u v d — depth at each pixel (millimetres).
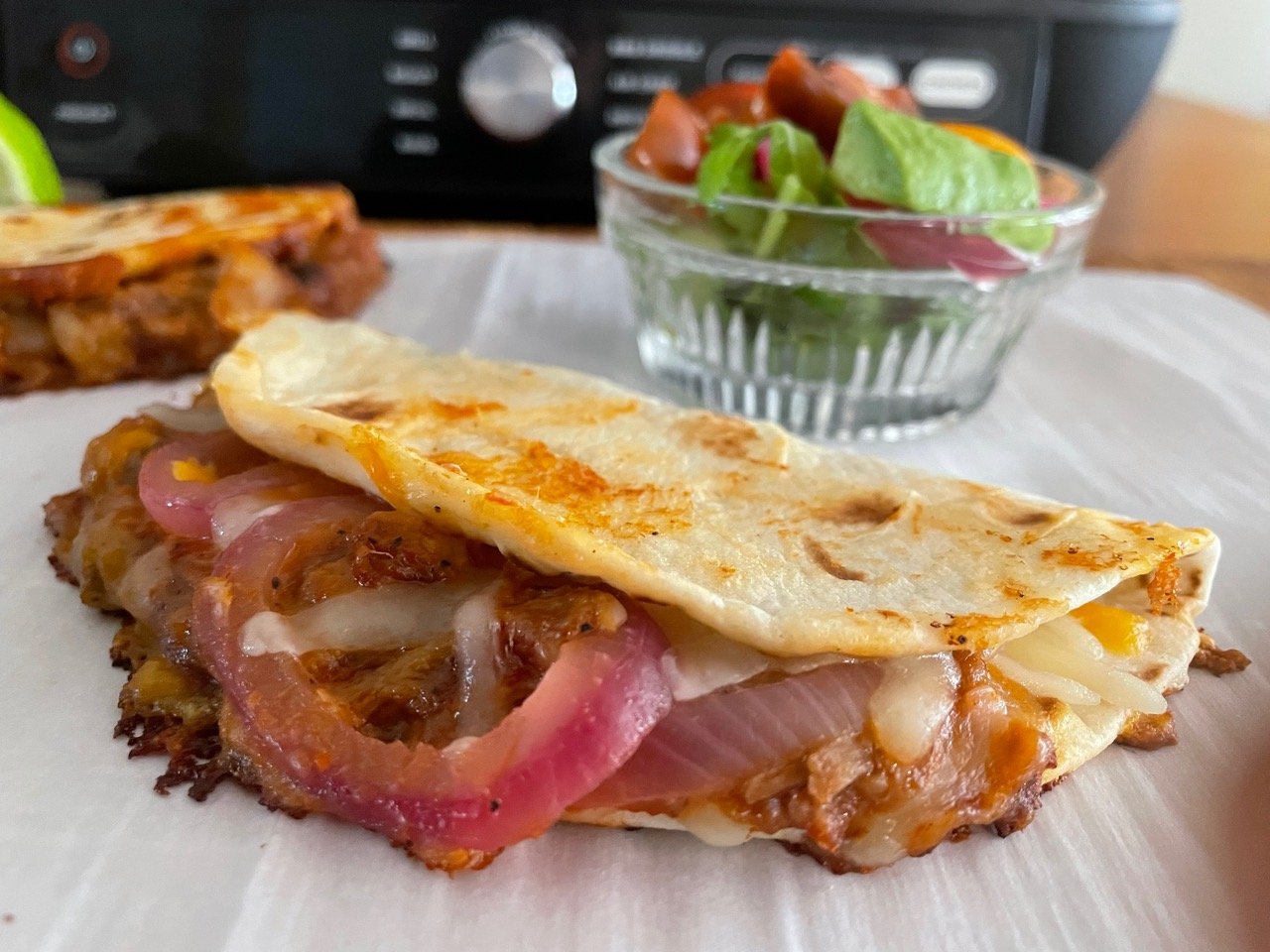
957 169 182
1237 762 128
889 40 318
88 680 130
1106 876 113
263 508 131
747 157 192
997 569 122
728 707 113
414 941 102
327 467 135
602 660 110
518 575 122
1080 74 322
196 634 119
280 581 122
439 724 114
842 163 183
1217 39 613
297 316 181
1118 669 127
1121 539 128
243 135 319
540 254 300
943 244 182
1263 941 106
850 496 137
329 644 119
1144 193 387
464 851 107
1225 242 337
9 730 122
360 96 318
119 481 148
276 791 112
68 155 316
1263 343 258
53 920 101
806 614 112
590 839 115
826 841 109
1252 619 155
